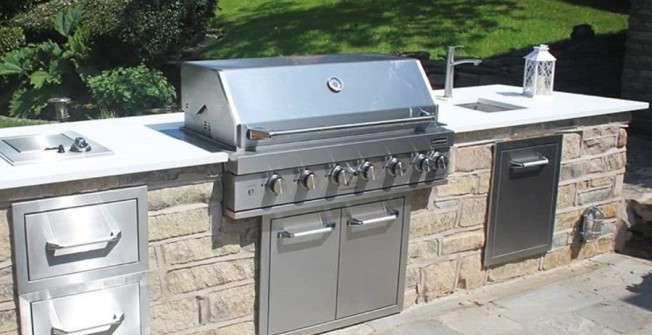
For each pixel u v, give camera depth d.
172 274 2.64
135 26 7.98
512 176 3.54
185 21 8.44
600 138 3.87
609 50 8.05
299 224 2.87
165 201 2.56
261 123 2.65
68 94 8.28
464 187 3.39
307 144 2.78
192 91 2.86
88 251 2.41
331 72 2.92
